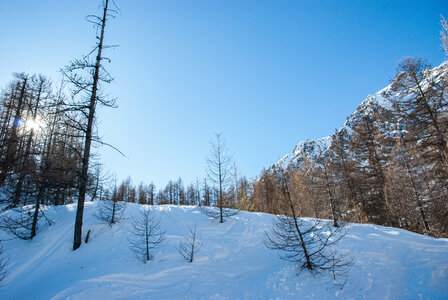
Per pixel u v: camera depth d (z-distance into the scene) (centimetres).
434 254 1040
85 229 1370
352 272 923
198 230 1537
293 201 1095
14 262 1071
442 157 1484
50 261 1096
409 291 777
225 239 1424
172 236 1412
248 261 1182
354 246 1197
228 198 1906
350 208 2275
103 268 1048
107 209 1599
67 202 2067
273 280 929
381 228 1533
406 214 2066
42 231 1335
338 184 2428
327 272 935
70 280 950
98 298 818
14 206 1514
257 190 3506
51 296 826
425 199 1966
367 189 2406
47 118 1540
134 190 5397
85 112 1225
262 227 1575
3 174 1155
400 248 1146
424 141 1590
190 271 1059
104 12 1329
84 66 1202
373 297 761
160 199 6050
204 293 888
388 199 2161
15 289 910
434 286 788
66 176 1325
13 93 1958
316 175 2138
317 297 787
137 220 1582
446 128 1420
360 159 2589
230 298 850
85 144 1228
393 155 2259
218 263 1156
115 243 1287
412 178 2003
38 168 1442
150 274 1020
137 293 871
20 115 1652
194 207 1983
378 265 977
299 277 920
